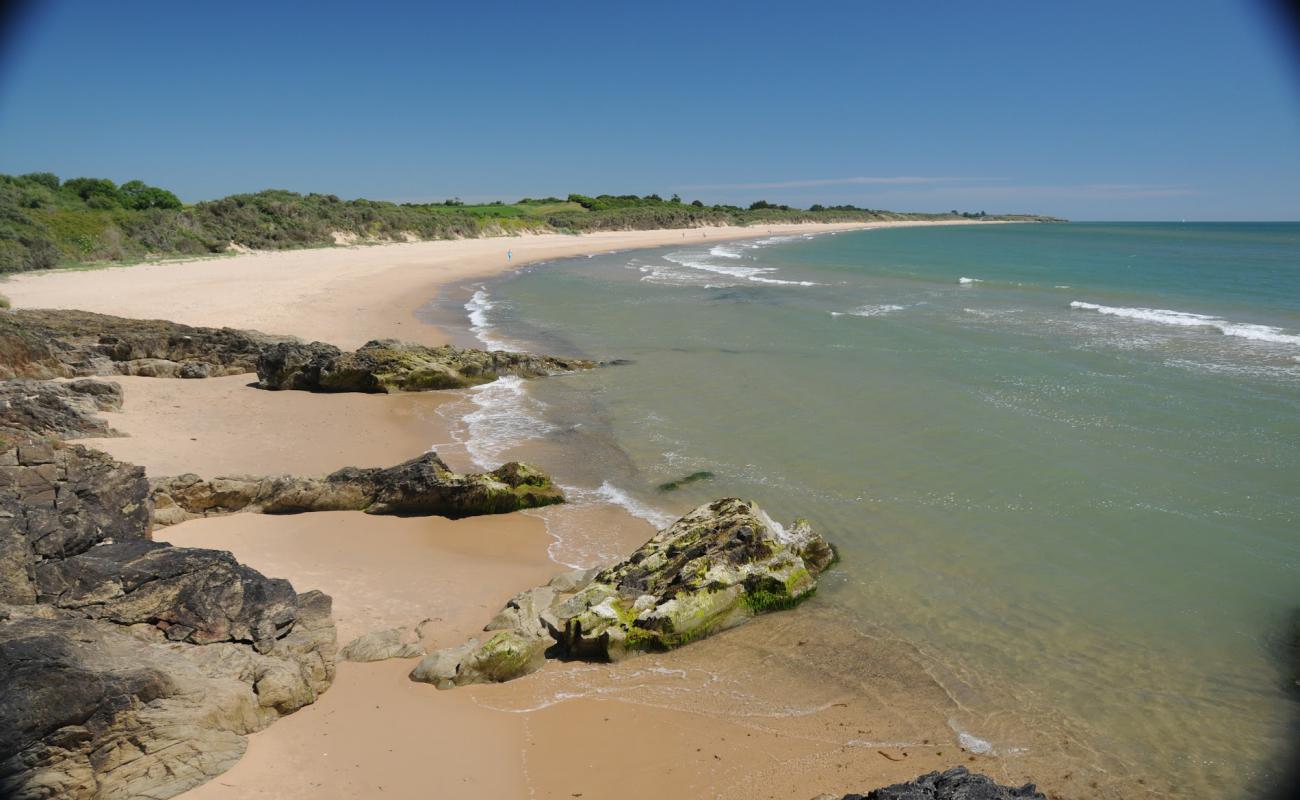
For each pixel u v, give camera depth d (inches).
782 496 578.6
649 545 470.3
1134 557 470.6
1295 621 401.7
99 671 277.3
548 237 3927.2
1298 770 304.0
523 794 289.3
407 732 320.2
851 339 1115.9
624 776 301.9
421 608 425.7
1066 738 326.3
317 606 390.0
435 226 3282.5
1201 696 351.9
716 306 1507.1
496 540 520.7
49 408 645.9
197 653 328.5
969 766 309.9
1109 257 2642.7
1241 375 832.3
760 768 307.6
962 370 903.7
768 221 6727.4
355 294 1589.6
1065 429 684.1
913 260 2625.5
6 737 249.6
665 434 729.6
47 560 346.0
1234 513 515.2
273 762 293.3
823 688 364.5
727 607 418.6
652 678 372.5
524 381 941.8
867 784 297.6
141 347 924.6
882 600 440.8
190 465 607.5
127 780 268.8
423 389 898.1
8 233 1624.0
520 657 368.2
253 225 2491.4
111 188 2268.7
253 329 1146.7
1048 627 408.2
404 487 552.1
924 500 561.3
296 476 553.0
